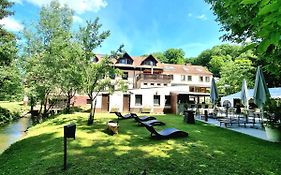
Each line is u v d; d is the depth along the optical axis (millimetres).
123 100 31438
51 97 26125
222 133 12969
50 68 20641
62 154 8781
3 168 8211
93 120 19344
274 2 1844
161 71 49375
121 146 9930
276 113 10492
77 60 17109
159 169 6941
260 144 10031
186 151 8922
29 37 25234
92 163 7621
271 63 6738
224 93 39625
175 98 30641
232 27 9047
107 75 18047
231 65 38125
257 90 12180
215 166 7121
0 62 22328
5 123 24625
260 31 2189
